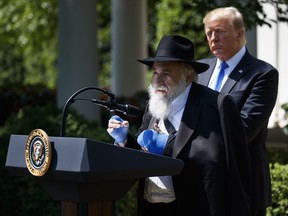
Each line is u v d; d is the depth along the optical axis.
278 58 29.89
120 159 9.66
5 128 18.52
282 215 16.80
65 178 9.52
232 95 12.78
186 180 11.08
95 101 10.75
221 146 11.08
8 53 67.25
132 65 35.50
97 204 10.06
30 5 47.91
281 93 29.62
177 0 44.06
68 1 26.17
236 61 12.98
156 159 10.06
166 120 11.48
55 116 19.30
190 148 11.11
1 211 17.47
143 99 30.36
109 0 53.31
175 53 11.20
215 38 12.84
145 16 35.94
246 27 18.23
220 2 18.91
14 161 10.30
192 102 11.33
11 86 43.44
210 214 10.91
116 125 11.23
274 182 16.84
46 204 17.05
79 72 26.28
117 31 35.66
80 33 26.19
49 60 57.62
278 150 20.03
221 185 10.99
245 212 11.14
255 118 12.51
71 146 9.44
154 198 11.48
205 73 13.33
